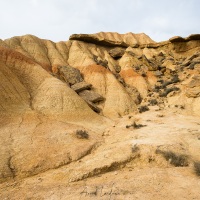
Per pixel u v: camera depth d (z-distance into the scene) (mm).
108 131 20984
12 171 11898
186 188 9188
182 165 11969
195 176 10344
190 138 16000
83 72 38188
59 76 34750
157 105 31469
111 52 52031
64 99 24031
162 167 12031
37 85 25328
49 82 25594
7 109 19141
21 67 26016
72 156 14188
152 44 58156
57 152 14406
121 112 29609
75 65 41219
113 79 35781
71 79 33188
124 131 20188
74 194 9391
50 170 12633
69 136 17344
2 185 10648
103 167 12016
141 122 23219
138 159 13203
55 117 21469
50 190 9961
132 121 24172
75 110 23609
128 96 33469
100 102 31500
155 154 13172
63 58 43031
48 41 45469
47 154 13953
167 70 44844
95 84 35094
